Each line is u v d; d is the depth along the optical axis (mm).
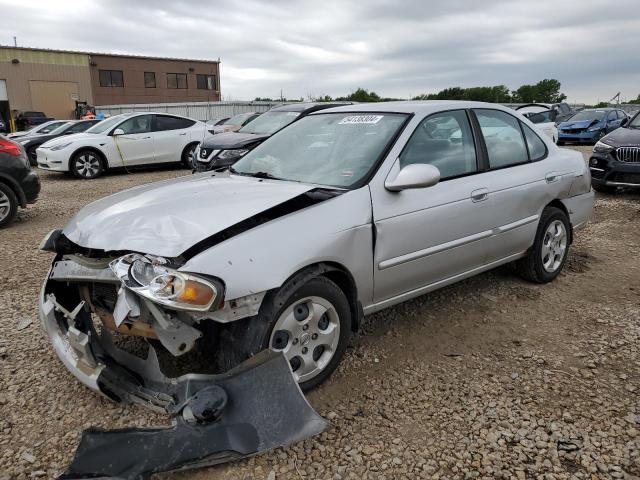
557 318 4160
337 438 2738
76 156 12773
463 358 3545
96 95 44594
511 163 4395
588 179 5152
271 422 2537
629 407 2975
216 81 51094
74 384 3229
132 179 12789
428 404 3025
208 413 2484
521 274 4875
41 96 40969
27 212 8695
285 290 2832
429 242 3615
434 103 4117
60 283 3225
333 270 3074
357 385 3219
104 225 2973
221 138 10086
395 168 3490
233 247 2664
